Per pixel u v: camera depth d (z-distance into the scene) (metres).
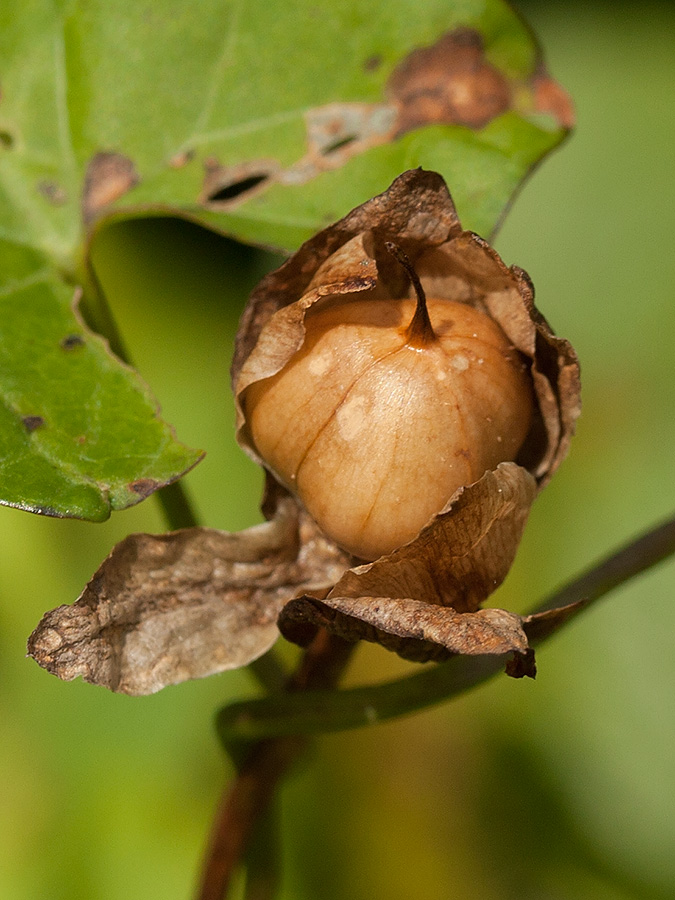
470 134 0.12
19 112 0.12
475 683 0.11
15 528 0.15
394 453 0.11
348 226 0.11
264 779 0.12
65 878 0.14
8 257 0.12
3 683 0.15
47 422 0.11
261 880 0.12
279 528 0.11
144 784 0.15
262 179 0.12
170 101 0.12
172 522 0.12
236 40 0.12
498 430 0.11
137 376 0.11
